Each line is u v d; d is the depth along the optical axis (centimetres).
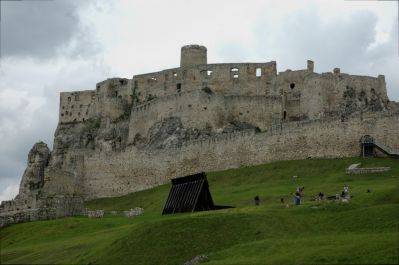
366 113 13800
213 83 19625
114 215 11675
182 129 17538
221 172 14625
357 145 13688
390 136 13438
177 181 10950
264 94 19025
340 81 17588
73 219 10400
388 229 7469
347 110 16962
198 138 16250
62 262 7631
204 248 7506
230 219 8006
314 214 8394
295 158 14250
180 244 7594
